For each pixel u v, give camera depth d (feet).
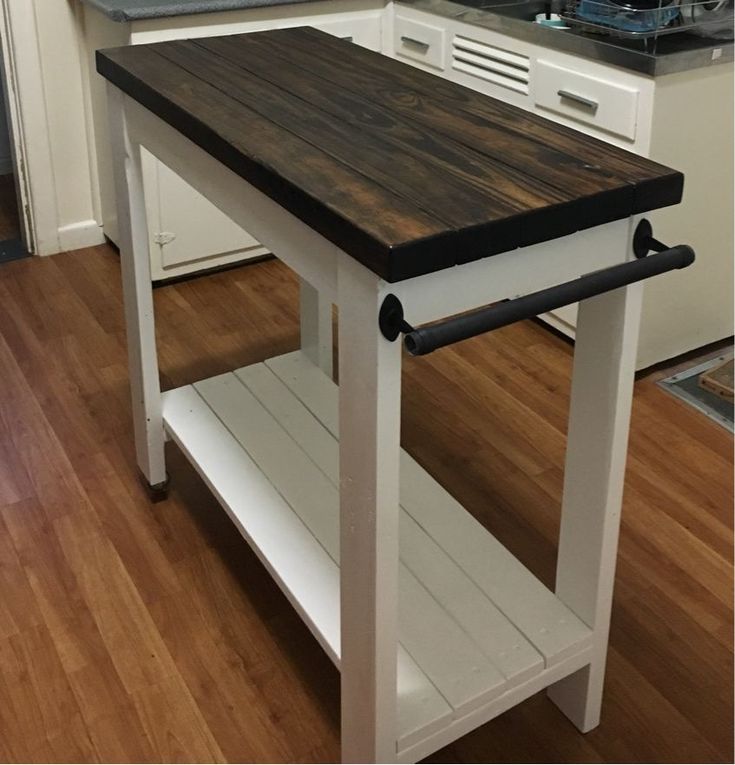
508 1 9.45
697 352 9.43
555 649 5.18
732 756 5.50
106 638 6.26
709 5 8.05
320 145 4.53
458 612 5.41
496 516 7.29
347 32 10.21
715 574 6.75
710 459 7.92
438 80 5.54
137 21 9.17
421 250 3.59
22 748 5.55
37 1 10.36
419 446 8.05
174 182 10.03
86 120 11.07
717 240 8.80
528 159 4.36
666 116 7.78
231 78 5.60
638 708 5.80
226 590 6.64
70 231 11.46
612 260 4.33
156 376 7.00
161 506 7.40
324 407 7.26
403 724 4.79
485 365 9.18
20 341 9.60
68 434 8.21
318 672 6.05
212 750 5.56
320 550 5.82
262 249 10.97
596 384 4.75
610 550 5.10
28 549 6.98
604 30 8.14
